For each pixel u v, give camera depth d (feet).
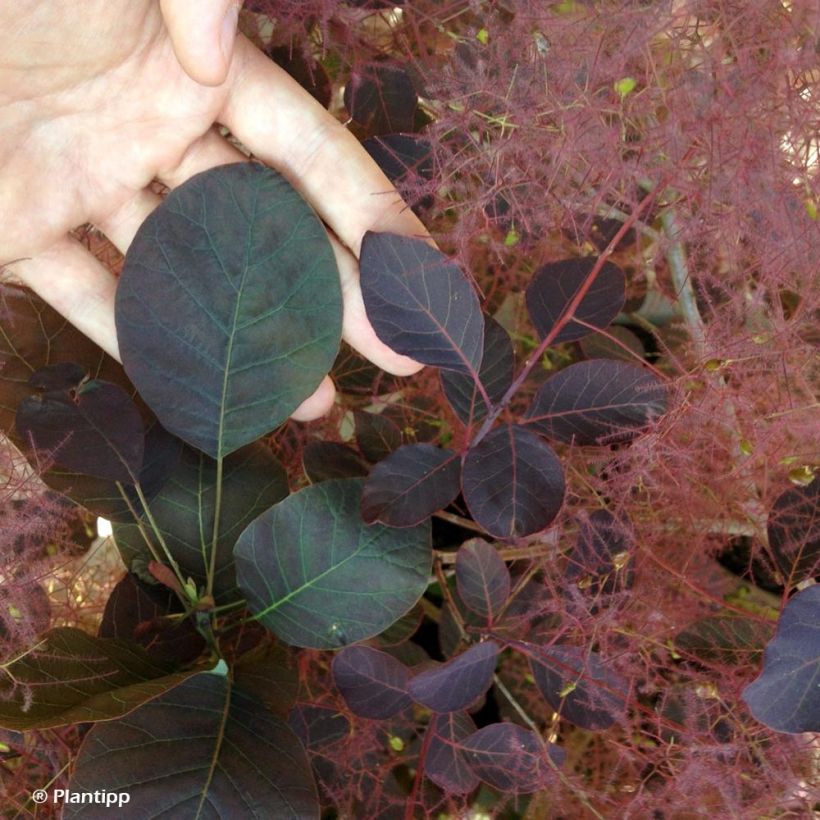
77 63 1.38
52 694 1.24
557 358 1.63
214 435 1.36
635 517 1.47
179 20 1.28
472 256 1.59
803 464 1.43
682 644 1.38
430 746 1.38
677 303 1.58
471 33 1.40
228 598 1.39
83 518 1.47
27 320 1.40
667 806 1.36
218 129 1.49
